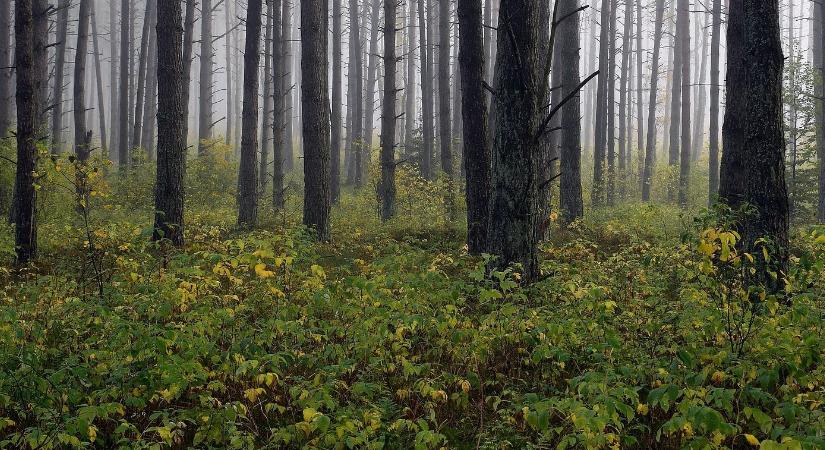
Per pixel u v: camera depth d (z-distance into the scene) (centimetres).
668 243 968
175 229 1156
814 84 1838
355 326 566
